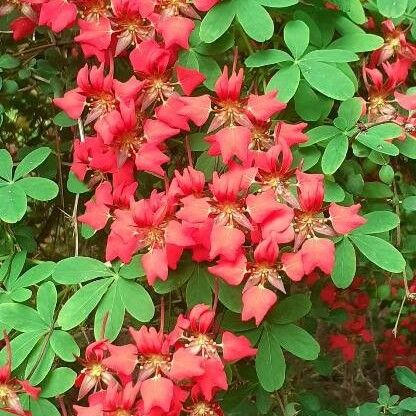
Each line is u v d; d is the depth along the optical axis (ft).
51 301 1.10
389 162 1.22
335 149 1.06
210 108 1.03
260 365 1.10
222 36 1.07
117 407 1.02
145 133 1.06
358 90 1.18
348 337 1.57
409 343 1.79
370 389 1.83
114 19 1.07
